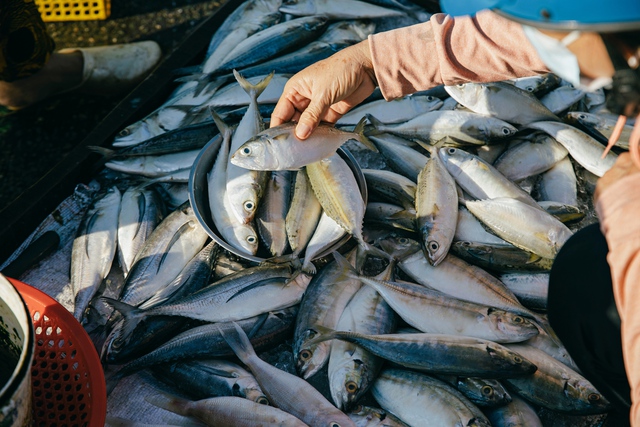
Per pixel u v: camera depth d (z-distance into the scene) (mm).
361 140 2529
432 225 2656
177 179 3020
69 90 3996
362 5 3783
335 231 2648
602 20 986
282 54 3576
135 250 2816
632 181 1120
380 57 2254
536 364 2375
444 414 2268
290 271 2613
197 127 3148
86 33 4398
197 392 2406
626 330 1076
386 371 2432
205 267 2695
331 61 2338
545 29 1070
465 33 2070
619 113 1094
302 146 2338
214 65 3504
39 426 1886
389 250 2764
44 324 2014
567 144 2975
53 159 3777
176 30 4422
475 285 2619
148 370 2500
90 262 2754
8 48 3463
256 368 2391
